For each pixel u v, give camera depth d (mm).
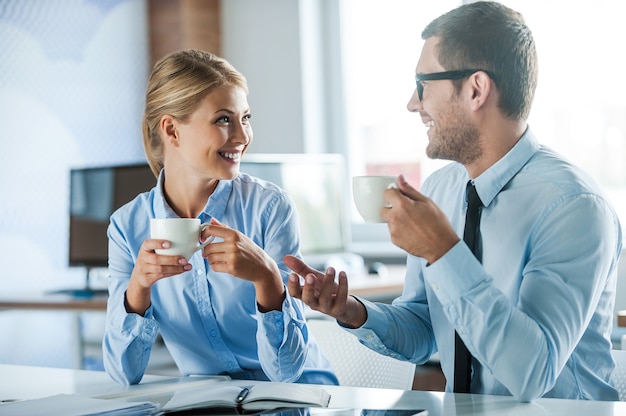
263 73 4621
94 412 1214
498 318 1292
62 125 4453
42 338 4188
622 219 3715
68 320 4152
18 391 1540
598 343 1541
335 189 3943
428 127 1591
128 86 4691
